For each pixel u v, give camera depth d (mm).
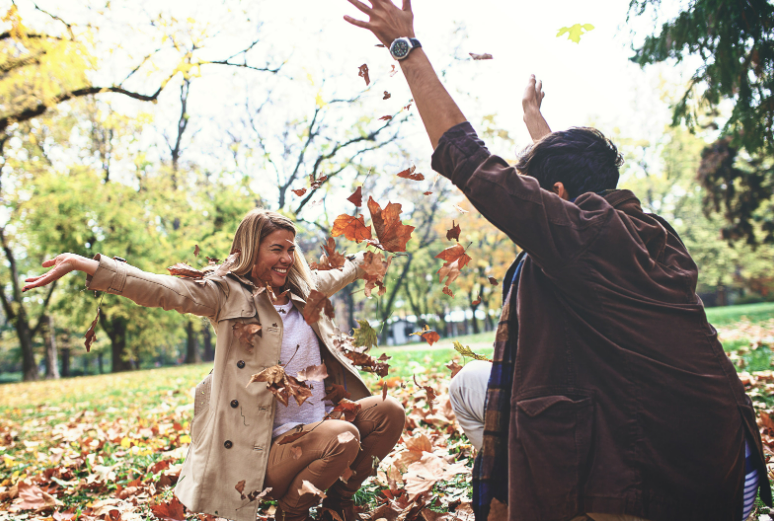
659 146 31500
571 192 1598
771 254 35531
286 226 2139
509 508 1322
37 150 17328
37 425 6340
